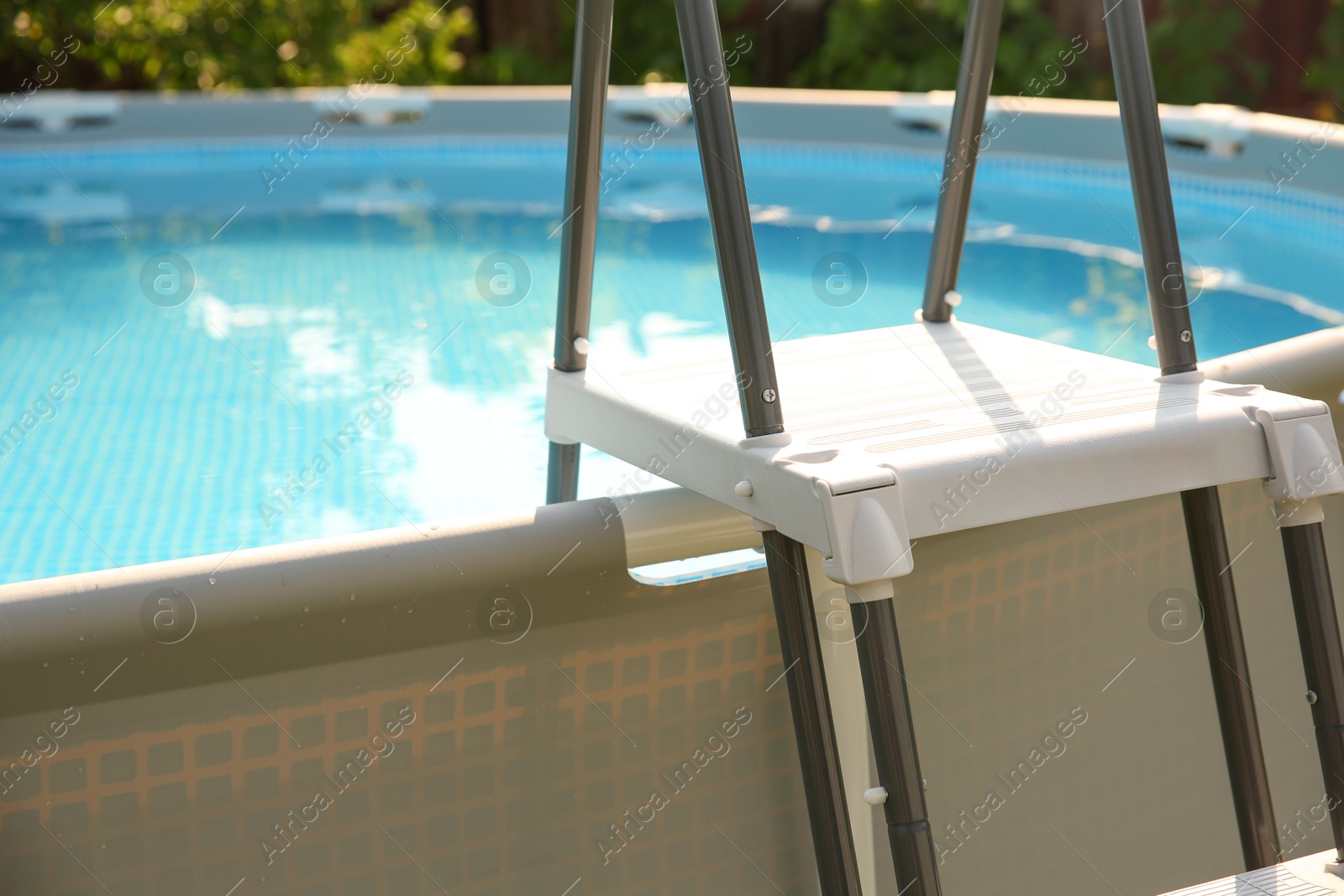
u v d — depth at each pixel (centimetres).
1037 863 108
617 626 89
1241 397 82
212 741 78
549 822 90
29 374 220
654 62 625
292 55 575
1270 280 254
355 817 83
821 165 416
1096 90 554
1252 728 89
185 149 423
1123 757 111
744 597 93
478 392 209
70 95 416
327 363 225
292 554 80
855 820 98
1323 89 532
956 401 88
